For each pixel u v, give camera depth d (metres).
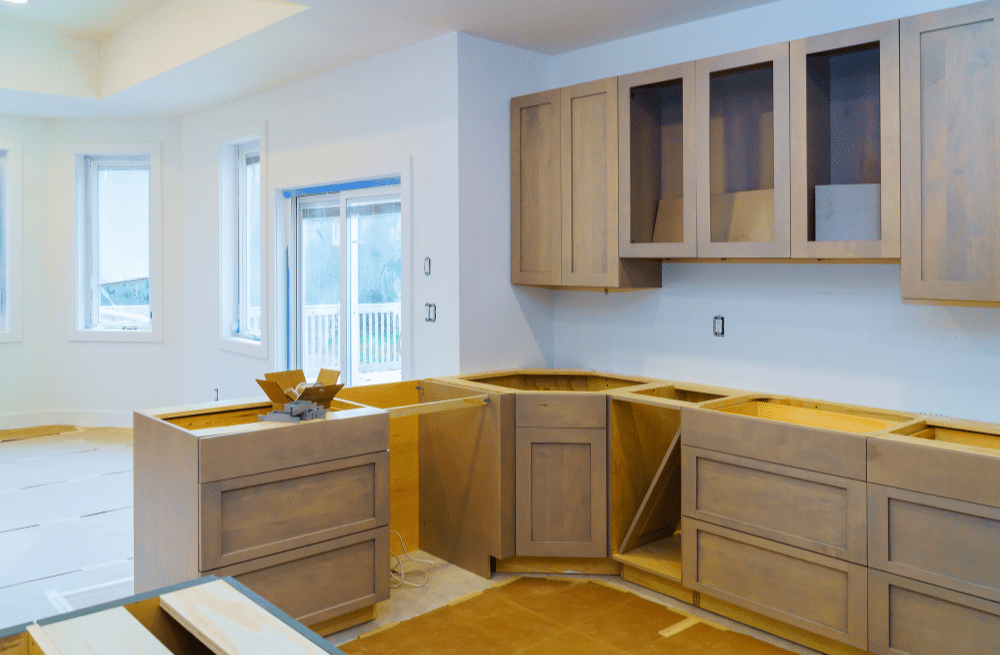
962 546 2.38
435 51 3.97
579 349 4.32
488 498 3.48
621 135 3.58
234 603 1.28
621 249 3.60
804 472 2.73
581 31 3.87
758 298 3.54
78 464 5.32
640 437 3.57
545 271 3.97
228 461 2.58
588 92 3.70
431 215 4.04
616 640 2.88
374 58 4.34
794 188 3.01
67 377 6.62
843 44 2.85
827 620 2.71
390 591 3.30
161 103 5.72
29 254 6.49
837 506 2.67
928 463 2.43
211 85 5.10
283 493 2.74
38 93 5.42
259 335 5.70
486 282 4.05
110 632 1.17
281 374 3.14
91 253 6.65
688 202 3.36
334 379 3.08
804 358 3.39
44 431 6.35
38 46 5.38
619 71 4.03
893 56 2.73
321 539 2.83
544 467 3.46
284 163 5.11
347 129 4.56
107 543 3.88
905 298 2.75
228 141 5.73
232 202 5.90
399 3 3.46
